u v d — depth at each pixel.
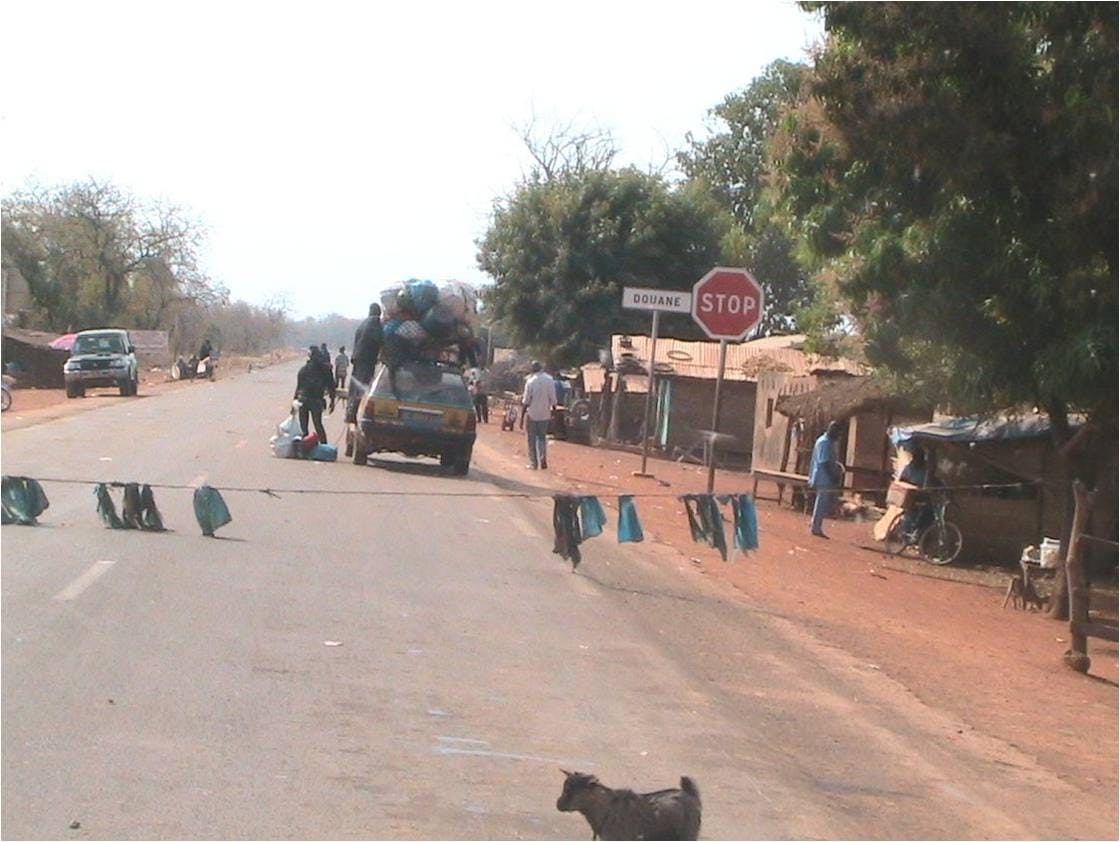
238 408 44.19
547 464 29.78
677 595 13.95
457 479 24.42
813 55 14.94
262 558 13.59
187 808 6.33
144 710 7.92
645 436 29.77
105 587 11.45
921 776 8.30
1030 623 16.20
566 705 8.88
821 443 23.34
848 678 10.99
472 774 7.22
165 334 91.75
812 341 25.22
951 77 14.34
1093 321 14.34
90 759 6.96
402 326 26.22
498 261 50.84
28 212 88.62
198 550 13.73
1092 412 15.42
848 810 7.34
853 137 14.95
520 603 12.40
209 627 10.24
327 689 8.70
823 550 21.17
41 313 89.31
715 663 10.79
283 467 23.59
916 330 15.64
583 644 10.87
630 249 49.47
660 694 9.46
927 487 22.00
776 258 58.84
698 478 32.81
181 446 27.00
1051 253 14.60
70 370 49.25
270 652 9.59
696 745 8.23
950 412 18.17
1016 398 15.73
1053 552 19.50
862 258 15.53
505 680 9.39
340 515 17.59
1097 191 14.10
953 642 13.84
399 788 6.88
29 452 24.14
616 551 16.78
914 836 7.04
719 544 14.05
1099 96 14.11
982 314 14.85
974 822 7.45
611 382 45.53
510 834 6.32
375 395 24.66
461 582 13.22
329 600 11.67
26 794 6.40
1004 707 10.92
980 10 14.06
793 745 8.62
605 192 49.94
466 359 26.91
